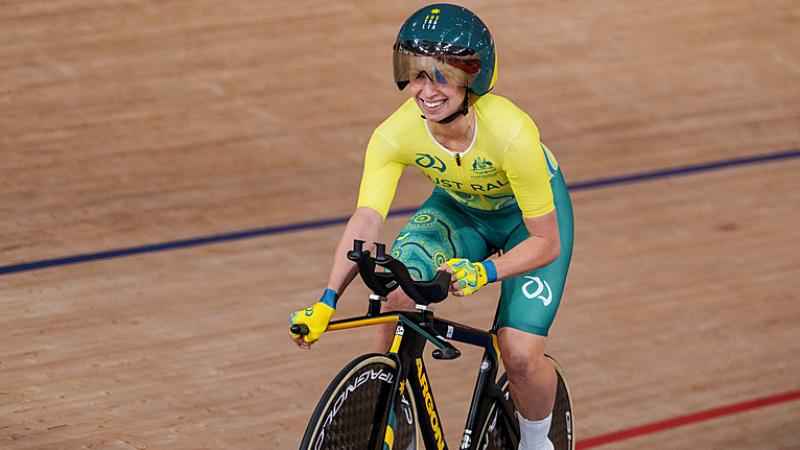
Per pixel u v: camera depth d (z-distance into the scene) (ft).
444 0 44.04
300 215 29.50
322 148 33.42
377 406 14.23
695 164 34.55
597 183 32.81
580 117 37.09
